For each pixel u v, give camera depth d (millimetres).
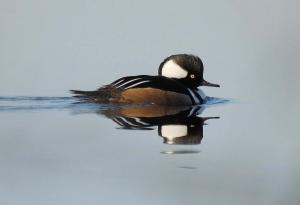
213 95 18625
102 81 19844
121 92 16219
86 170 11125
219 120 15102
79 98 16391
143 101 16141
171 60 17500
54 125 14312
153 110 16109
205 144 12875
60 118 15016
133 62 21812
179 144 12875
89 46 23297
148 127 14117
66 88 18766
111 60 21922
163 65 17562
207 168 11172
